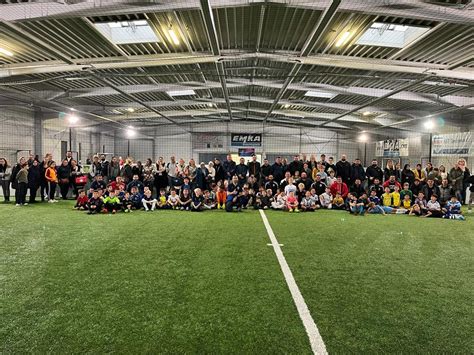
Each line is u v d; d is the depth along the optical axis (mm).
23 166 9227
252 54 8406
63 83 10625
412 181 9844
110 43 7270
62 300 2809
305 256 4270
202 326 2381
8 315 2533
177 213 8094
